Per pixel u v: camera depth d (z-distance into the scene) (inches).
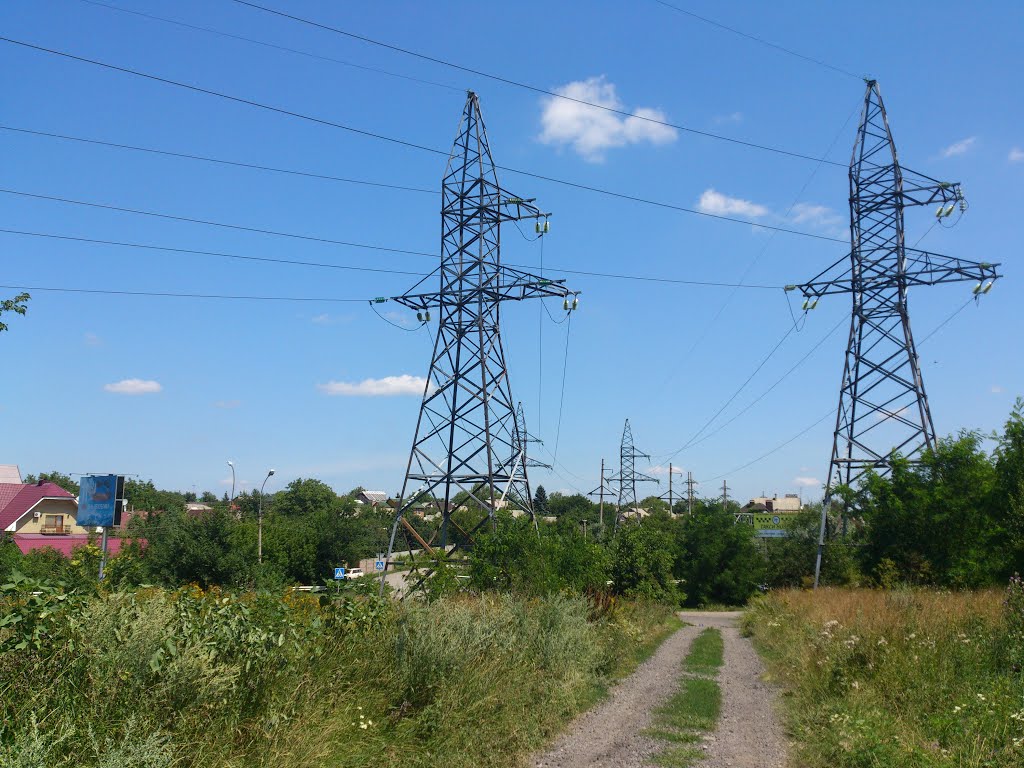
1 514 1957.4
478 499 1024.2
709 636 1027.3
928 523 1115.9
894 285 1333.7
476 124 1136.8
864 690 430.3
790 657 622.8
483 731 337.4
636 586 1294.3
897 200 1339.8
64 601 228.7
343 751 280.2
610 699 490.3
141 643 236.2
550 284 1068.5
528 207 1109.7
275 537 1782.7
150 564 1290.6
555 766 326.0
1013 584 575.8
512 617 505.0
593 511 4894.2
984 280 1256.2
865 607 671.1
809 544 2110.0
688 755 343.9
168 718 230.5
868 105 1385.3
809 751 339.9
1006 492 1040.2
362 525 2155.5
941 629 503.2
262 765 244.4
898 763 298.2
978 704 350.3
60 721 201.6
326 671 325.7
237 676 263.1
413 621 386.3
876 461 1258.6
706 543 2345.0
